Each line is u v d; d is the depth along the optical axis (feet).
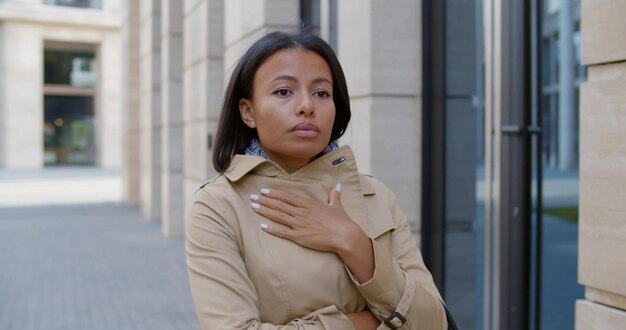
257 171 5.96
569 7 20.10
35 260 30.19
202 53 29.68
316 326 5.40
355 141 15.57
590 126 7.89
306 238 5.63
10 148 111.45
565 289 16.90
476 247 15.56
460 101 15.30
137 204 55.62
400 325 5.62
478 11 15.49
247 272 5.64
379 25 14.85
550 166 19.36
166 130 37.24
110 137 118.62
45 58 115.44
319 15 19.54
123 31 57.77
